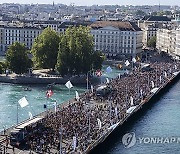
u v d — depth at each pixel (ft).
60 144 521.65
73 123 636.48
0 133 590.96
